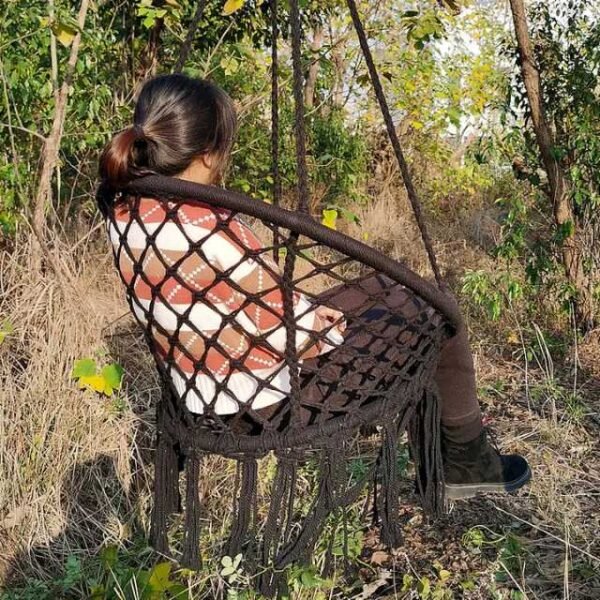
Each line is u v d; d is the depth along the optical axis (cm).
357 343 188
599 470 335
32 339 329
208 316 170
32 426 309
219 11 530
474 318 523
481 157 510
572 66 501
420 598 256
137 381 363
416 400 188
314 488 307
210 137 177
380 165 826
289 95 677
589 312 486
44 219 373
